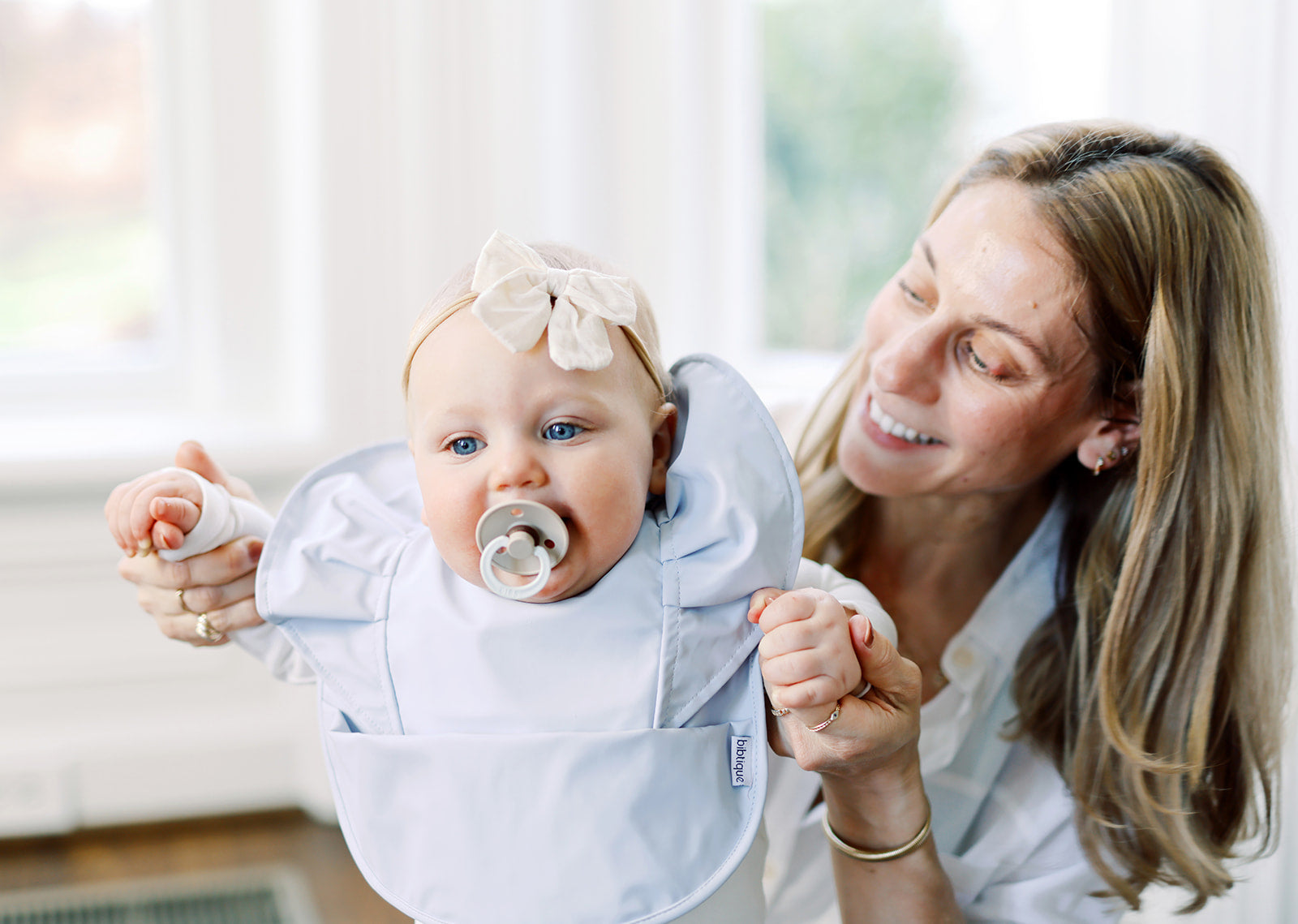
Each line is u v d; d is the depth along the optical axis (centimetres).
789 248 207
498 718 68
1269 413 84
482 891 65
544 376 65
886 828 78
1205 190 80
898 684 68
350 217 180
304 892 164
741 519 70
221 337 207
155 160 205
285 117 195
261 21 199
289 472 185
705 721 70
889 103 191
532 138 186
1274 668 90
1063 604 92
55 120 200
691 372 76
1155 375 79
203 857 175
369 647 73
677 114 196
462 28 180
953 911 80
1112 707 84
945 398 81
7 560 176
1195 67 117
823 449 98
